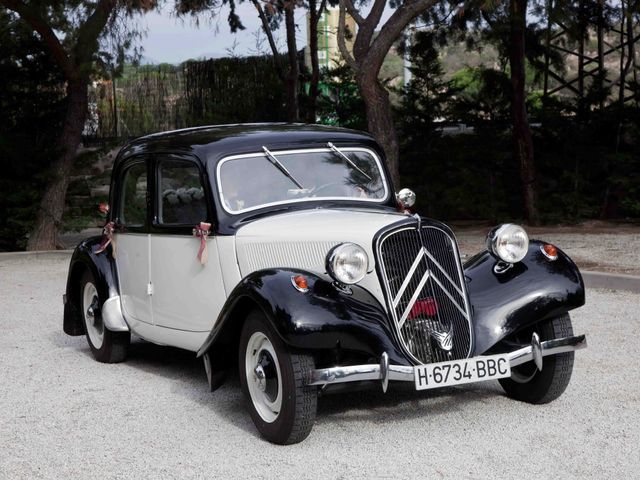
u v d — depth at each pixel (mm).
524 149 18703
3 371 7273
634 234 16062
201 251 6020
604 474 4438
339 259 4977
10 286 12484
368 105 14977
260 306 4984
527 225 18734
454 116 20109
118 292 7281
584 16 19891
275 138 6355
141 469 4742
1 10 17531
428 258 5246
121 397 6320
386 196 6594
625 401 5762
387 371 4906
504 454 4793
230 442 5191
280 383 5039
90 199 18156
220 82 23141
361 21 15008
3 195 16859
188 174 6242
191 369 7195
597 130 19828
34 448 5168
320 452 4941
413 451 4895
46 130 18266
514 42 18500
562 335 5641
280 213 6055
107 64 16172
